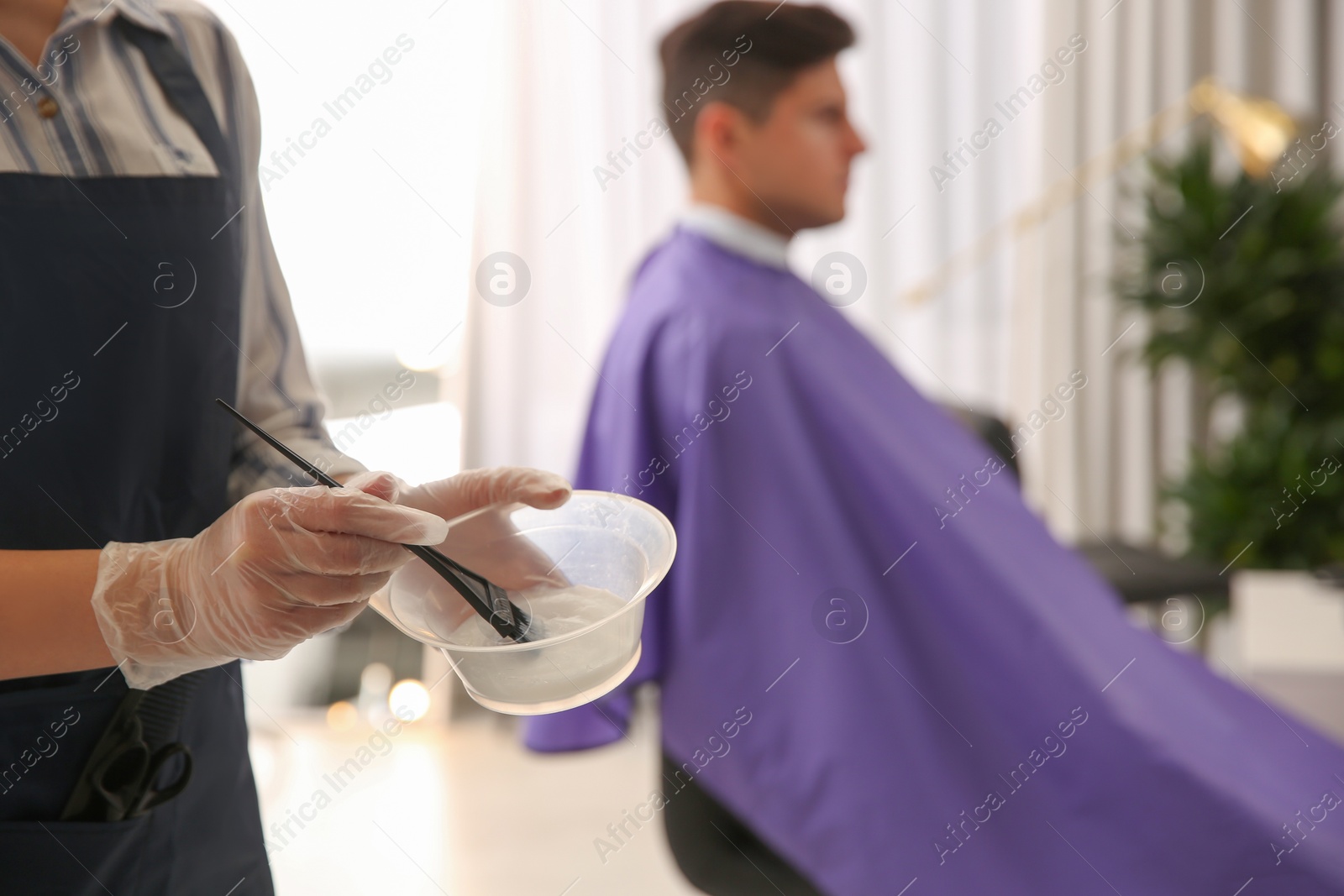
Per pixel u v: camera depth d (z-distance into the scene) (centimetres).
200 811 80
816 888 122
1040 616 121
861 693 122
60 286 71
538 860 222
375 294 252
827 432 132
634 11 271
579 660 63
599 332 280
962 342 307
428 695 287
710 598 126
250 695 281
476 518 70
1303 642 170
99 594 60
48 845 69
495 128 270
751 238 142
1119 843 114
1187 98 310
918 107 294
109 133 73
